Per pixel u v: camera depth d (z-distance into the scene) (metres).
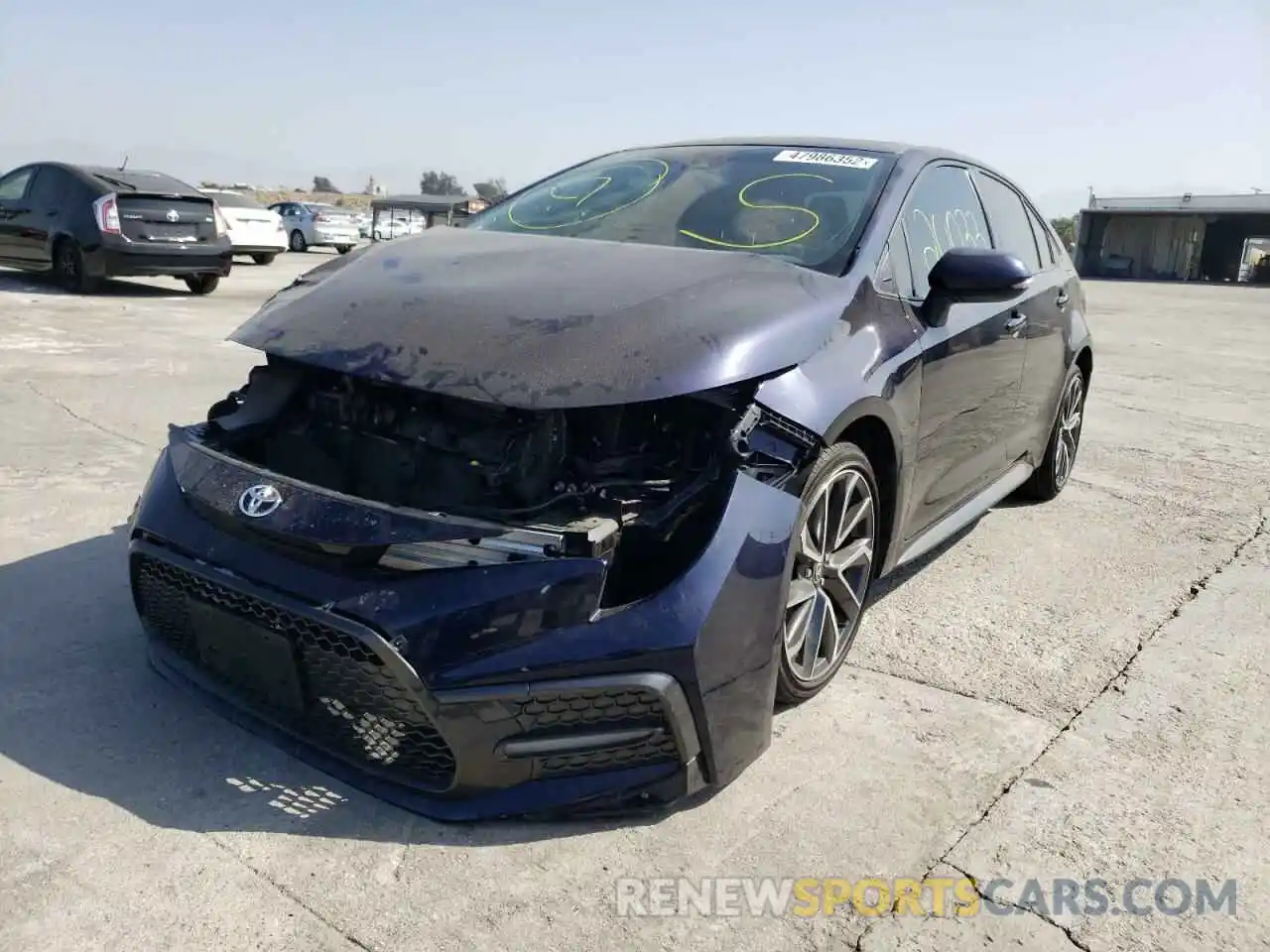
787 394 2.62
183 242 12.14
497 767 2.26
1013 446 4.47
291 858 2.23
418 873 2.21
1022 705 3.08
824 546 2.88
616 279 2.79
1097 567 4.34
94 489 4.62
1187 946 2.10
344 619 2.22
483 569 2.23
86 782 2.45
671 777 2.36
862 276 3.08
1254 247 39.81
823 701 3.04
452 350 2.49
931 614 3.77
